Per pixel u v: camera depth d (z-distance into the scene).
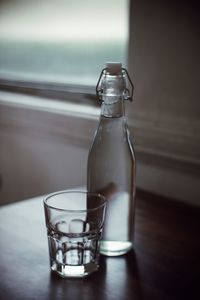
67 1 1.53
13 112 1.55
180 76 1.04
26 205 0.92
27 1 1.67
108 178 0.74
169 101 1.07
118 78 0.70
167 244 0.77
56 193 0.71
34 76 1.70
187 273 0.67
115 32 1.40
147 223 0.86
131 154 0.74
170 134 1.08
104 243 0.73
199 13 0.98
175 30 1.03
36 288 0.62
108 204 0.74
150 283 0.64
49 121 1.41
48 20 1.60
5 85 1.78
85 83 1.52
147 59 1.10
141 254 0.73
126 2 1.35
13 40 1.75
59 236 0.67
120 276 0.66
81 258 0.66
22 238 0.77
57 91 1.56
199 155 1.03
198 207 0.95
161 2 1.05
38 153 1.50
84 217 0.67
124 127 0.74
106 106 0.72
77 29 1.51
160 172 1.11
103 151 0.74
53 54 1.61
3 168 1.69
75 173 1.37
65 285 0.63
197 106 1.02
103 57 1.45
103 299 0.60
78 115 1.32
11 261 0.69
